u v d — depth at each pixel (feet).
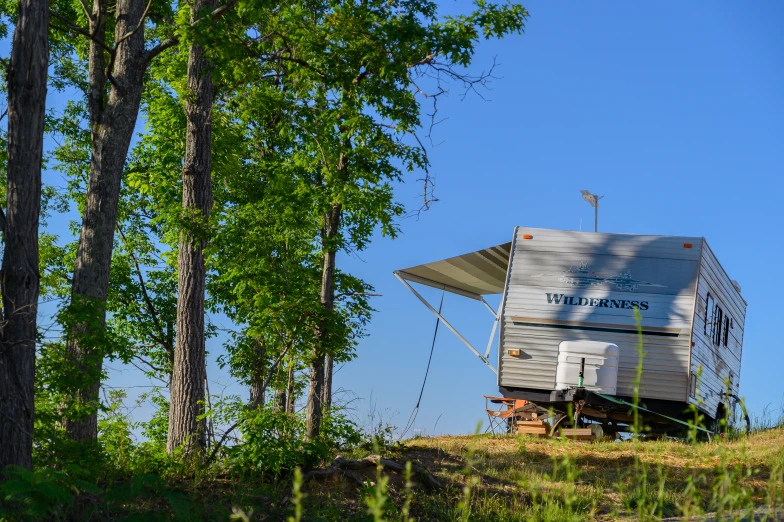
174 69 57.98
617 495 31.32
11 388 24.35
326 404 44.14
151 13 41.52
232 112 55.31
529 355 51.47
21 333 24.88
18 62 25.53
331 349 43.45
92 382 28.32
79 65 65.72
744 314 69.31
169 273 74.08
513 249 53.21
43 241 68.74
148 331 72.79
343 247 51.62
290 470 31.96
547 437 49.70
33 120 25.68
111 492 22.71
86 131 69.67
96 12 36.55
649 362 49.70
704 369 52.65
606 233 52.34
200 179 44.65
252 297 46.68
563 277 51.98
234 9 40.37
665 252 51.21
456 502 29.89
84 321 29.27
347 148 45.80
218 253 43.70
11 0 54.60
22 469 19.81
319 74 40.70
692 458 35.35
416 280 62.28
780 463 27.27
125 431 33.83
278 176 47.55
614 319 50.47
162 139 64.59
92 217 38.01
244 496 28.35
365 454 37.73
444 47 38.04
